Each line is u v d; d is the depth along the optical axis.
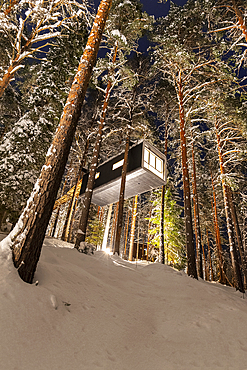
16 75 20.09
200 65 16.22
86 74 6.25
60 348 3.38
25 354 2.97
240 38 14.24
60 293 4.73
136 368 3.59
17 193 13.48
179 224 25.62
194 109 17.77
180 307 6.82
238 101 16.45
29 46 9.73
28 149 14.57
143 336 4.74
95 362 3.39
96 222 30.59
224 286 17.31
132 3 16.38
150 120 24.39
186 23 18.16
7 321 3.29
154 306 6.60
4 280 3.93
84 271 7.21
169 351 4.37
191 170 27.03
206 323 5.76
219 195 28.17
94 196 24.39
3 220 13.11
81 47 17.34
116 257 12.70
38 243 4.58
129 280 8.58
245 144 18.33
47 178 4.91
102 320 4.66
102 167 23.06
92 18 9.80
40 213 4.65
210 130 20.66
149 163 18.62
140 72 21.19
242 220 30.78
